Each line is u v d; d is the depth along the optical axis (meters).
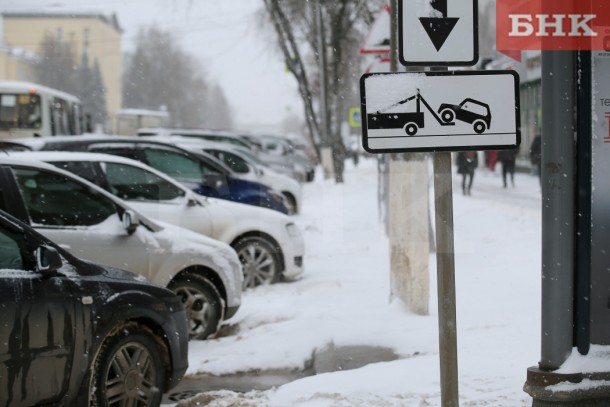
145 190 13.55
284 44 42.69
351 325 11.26
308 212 28.11
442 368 5.47
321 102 43.84
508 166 40.12
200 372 9.41
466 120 5.46
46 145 16.31
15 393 6.52
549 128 6.36
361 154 82.31
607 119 6.41
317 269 16.69
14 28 128.88
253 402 8.02
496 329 10.88
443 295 5.46
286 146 45.81
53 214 10.05
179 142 24.61
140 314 7.55
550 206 6.38
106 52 143.12
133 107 110.69
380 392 8.23
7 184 9.48
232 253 11.38
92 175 12.93
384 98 5.41
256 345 10.31
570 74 6.33
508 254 17.77
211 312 10.96
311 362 9.83
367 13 23.67
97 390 7.13
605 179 6.41
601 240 6.43
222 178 17.72
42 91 34.16
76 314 6.98
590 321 6.44
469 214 25.67
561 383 6.35
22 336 6.57
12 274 6.70
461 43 5.48
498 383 8.31
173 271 10.66
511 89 5.48
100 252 10.07
